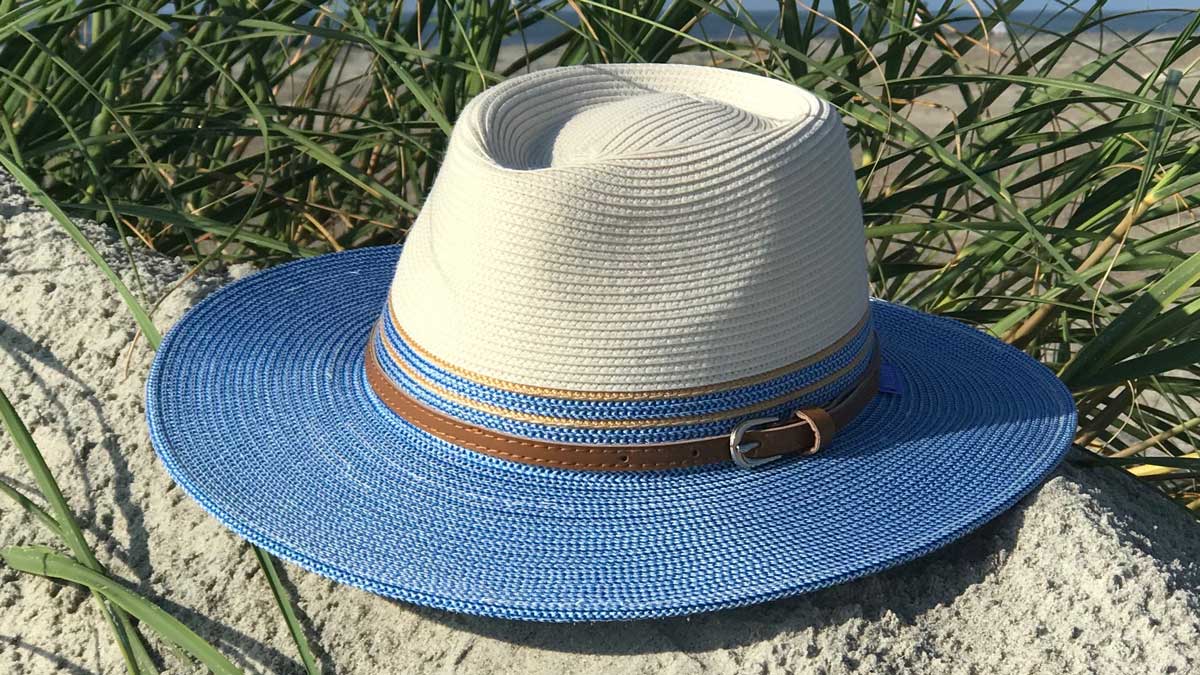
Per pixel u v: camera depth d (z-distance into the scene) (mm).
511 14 865
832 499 526
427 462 530
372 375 566
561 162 537
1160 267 753
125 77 880
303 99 938
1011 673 519
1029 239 820
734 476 531
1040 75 842
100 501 598
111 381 644
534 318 508
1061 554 542
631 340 509
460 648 529
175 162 908
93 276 690
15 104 821
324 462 532
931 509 524
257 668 538
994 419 587
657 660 517
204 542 575
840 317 546
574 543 499
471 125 539
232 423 553
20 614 570
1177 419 841
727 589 481
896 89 870
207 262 731
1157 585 529
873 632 524
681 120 544
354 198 957
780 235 521
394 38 880
